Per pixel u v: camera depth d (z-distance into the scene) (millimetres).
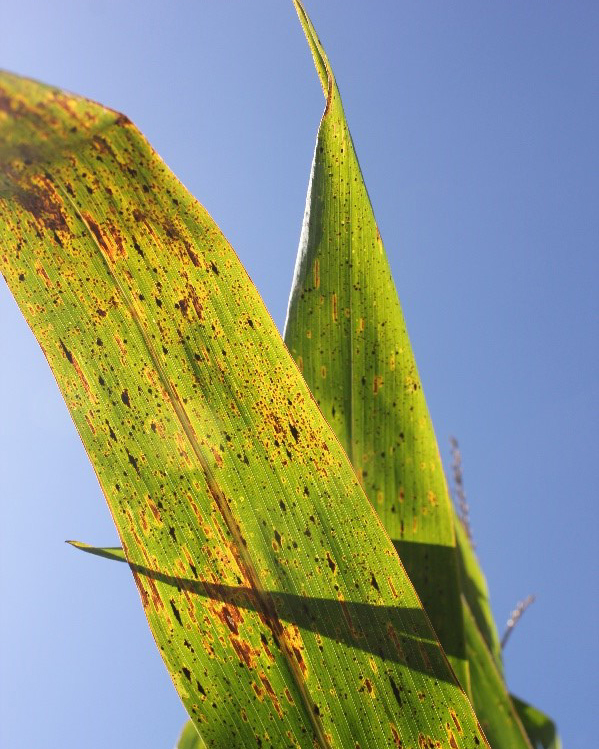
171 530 474
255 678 471
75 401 471
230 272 476
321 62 508
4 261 467
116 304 474
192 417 478
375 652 473
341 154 531
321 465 478
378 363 560
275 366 478
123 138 452
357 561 476
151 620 469
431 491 568
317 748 468
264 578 476
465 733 467
